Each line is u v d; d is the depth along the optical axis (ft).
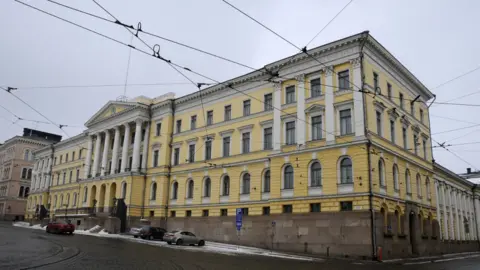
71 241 105.50
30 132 343.26
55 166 259.60
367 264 82.94
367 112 106.22
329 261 86.89
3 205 315.37
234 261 74.33
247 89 139.85
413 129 135.44
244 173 135.23
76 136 234.58
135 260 65.98
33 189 279.69
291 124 122.21
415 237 120.67
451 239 162.71
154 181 168.25
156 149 171.63
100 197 188.85
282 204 117.39
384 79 119.55
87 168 207.31
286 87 125.59
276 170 120.98
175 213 157.48
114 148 188.14
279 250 112.78
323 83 115.55
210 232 139.95
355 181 102.94
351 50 110.93
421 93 147.02
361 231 98.53
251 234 125.08
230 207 136.05
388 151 112.27
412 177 127.54
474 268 78.84
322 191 108.99
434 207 140.87
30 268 50.96
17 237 110.83
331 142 109.60
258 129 132.57
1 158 346.95
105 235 150.30
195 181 152.25
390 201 108.88
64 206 233.76
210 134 150.30
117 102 187.93
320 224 106.52
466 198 201.77
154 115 177.58
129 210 165.37
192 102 162.30
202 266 61.93
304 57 120.06
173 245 113.91
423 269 73.31
